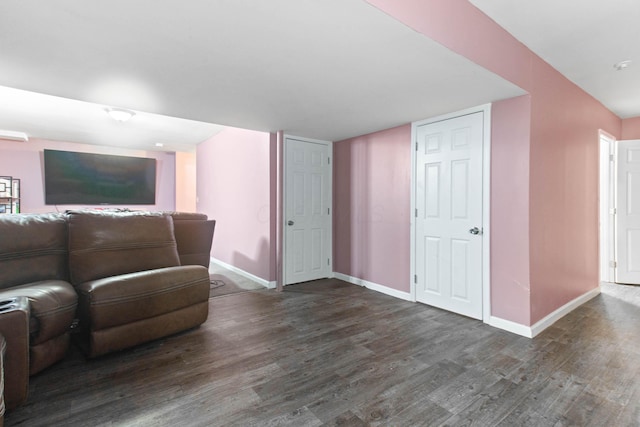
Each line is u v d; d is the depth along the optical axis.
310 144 4.25
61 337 2.01
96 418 1.54
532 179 2.51
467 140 2.88
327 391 1.78
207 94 2.55
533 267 2.53
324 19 1.52
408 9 1.56
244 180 4.65
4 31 1.61
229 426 1.50
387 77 2.20
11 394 1.50
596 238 3.56
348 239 4.28
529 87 2.43
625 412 1.60
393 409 1.63
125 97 2.63
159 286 2.33
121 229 2.59
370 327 2.69
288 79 2.24
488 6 1.92
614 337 2.49
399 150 3.54
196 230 3.63
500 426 1.50
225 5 1.41
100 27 1.58
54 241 2.33
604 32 2.19
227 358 2.16
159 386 1.82
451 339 2.45
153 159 7.25
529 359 2.14
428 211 3.23
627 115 4.07
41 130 5.33
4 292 1.83
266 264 4.07
